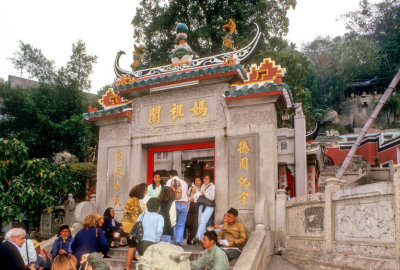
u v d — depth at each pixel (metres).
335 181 7.18
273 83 9.16
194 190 8.84
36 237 16.16
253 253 6.67
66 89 18.80
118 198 10.12
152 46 21.25
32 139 16.98
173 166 14.38
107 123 10.73
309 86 53.62
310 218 7.59
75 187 12.71
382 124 49.78
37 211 13.49
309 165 16.05
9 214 10.61
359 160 32.12
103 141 10.74
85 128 18.55
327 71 57.75
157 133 10.00
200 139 9.62
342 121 51.34
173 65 10.55
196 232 8.98
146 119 10.23
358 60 56.69
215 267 6.14
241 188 8.85
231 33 10.52
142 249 5.96
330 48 63.59
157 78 9.87
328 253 6.85
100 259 4.81
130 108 10.44
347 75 56.12
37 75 19.67
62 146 18.42
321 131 48.69
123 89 10.30
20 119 17.86
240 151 9.05
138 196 7.36
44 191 11.62
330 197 7.06
